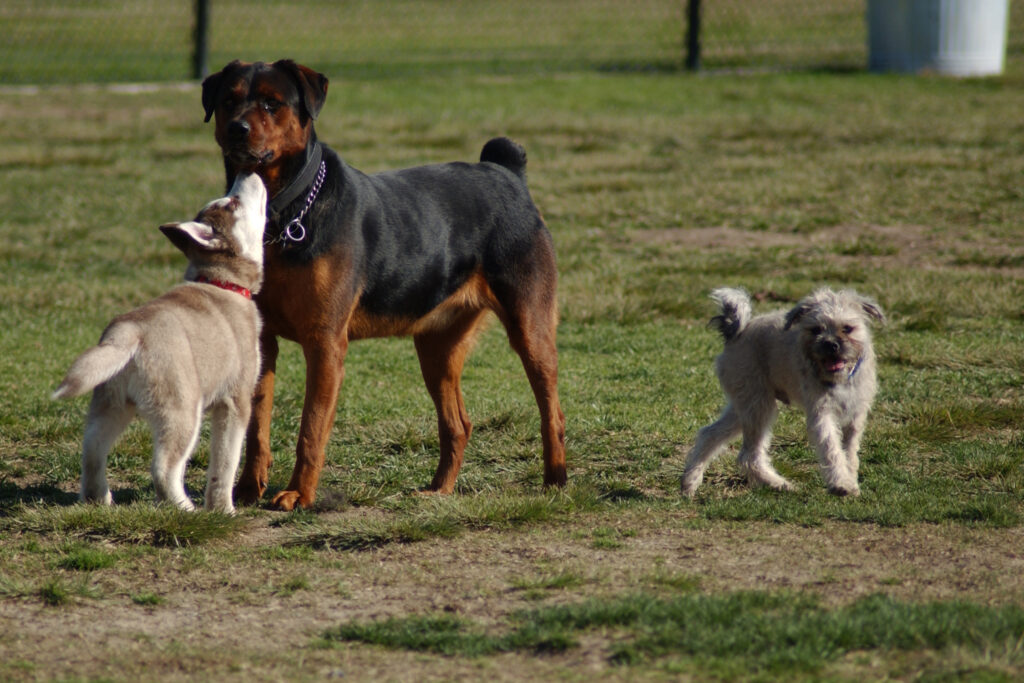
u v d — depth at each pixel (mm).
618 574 8195
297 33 55844
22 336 16234
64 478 10922
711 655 6641
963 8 38594
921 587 7836
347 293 9844
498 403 13344
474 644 6906
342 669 6648
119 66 45000
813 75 40656
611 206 24062
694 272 19406
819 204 23781
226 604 7738
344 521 9352
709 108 35562
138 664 6742
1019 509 9719
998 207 22812
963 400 12977
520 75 42250
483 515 9383
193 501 10320
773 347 10820
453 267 10586
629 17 61125
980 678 6188
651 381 14461
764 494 10492
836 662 6551
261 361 10211
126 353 8531
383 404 13586
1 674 6574
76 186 26719
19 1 64812
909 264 19578
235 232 9477
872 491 10414
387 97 37562
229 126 9344
